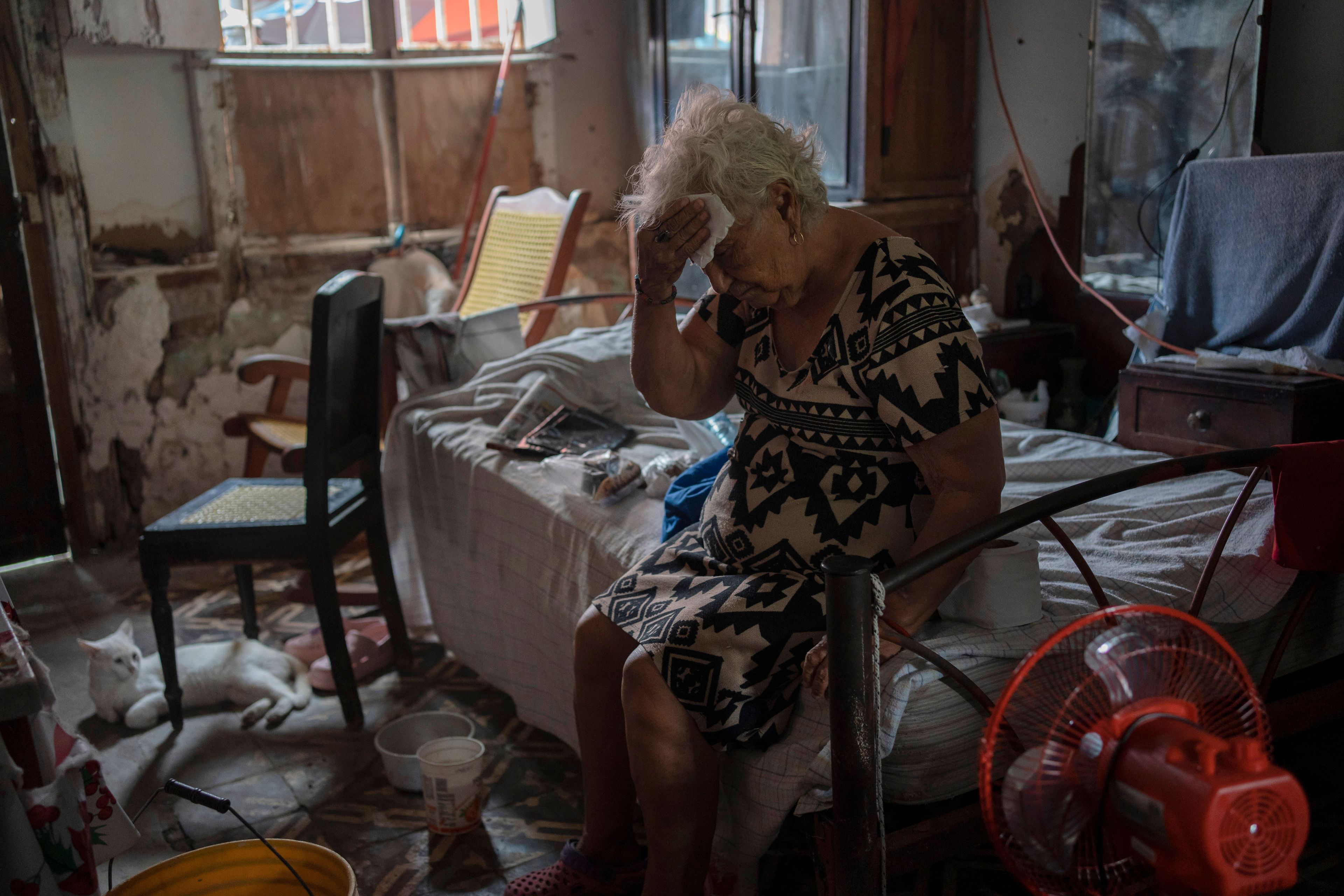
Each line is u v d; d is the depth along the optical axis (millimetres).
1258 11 2830
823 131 3803
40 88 3475
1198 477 2223
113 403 3768
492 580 2436
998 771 1072
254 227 4008
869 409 1377
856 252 1389
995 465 1309
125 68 3666
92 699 2588
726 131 1303
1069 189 3586
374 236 4273
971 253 3996
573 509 2143
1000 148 3832
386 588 2668
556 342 3002
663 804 1408
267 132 3973
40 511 3721
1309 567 1526
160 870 1375
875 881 1136
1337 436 2467
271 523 2348
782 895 1681
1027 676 1016
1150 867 929
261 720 2434
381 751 2133
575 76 4504
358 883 1831
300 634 2963
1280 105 2914
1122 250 3355
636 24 4496
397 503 2887
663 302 1467
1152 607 969
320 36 4094
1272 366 2512
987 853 1777
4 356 3580
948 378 1284
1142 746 890
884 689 1343
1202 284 2809
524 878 1687
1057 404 3408
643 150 4602
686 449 2529
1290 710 1685
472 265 4066
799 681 1427
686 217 1277
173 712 2396
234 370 3992
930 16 3666
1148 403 2729
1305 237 2533
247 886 1426
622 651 1549
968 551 1177
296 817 2051
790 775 1367
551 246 3791
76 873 1382
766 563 1465
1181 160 3096
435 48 4250
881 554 1414
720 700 1385
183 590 3371
